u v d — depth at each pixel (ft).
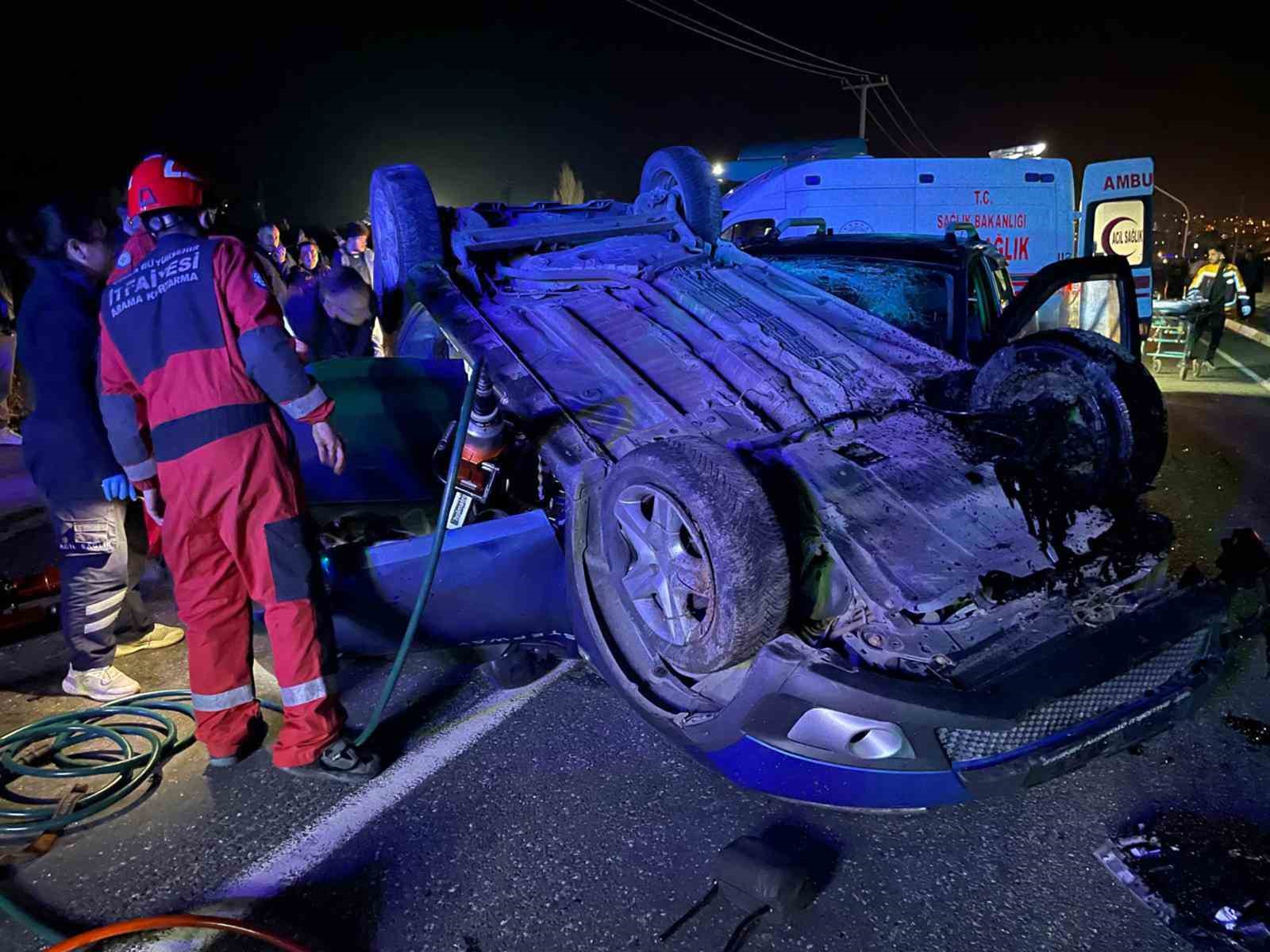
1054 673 8.14
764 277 15.25
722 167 45.83
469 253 15.57
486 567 10.95
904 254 16.44
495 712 11.47
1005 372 11.59
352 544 11.25
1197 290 38.22
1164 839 8.85
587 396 11.76
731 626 8.24
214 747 10.32
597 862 8.69
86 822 9.61
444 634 11.18
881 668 8.48
